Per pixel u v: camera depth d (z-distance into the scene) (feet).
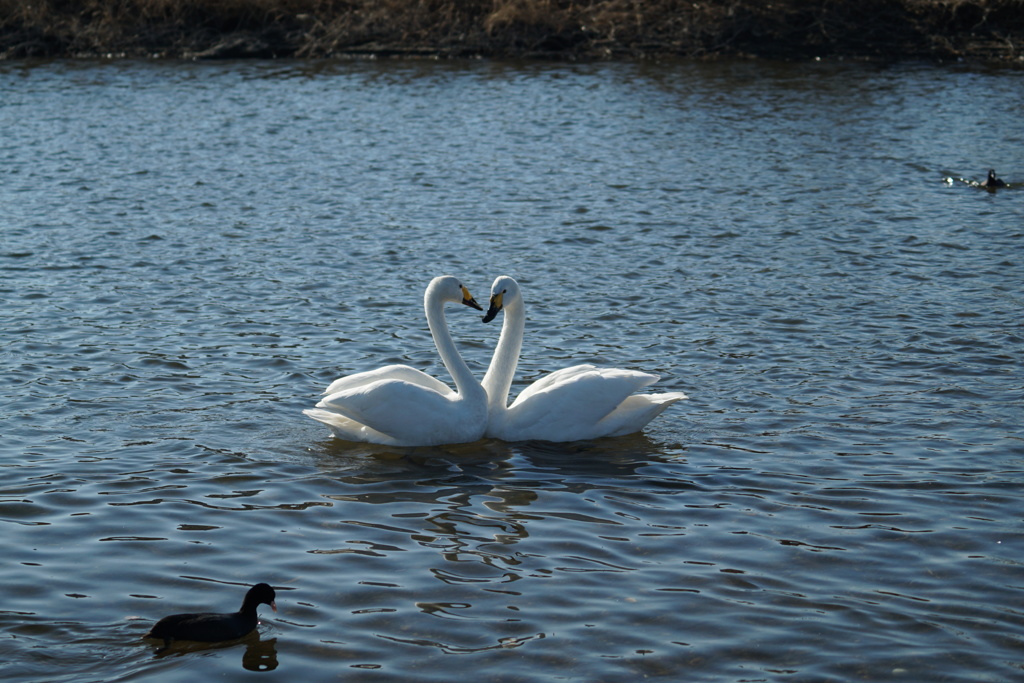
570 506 29.55
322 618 23.75
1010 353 41.98
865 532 27.99
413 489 30.60
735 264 55.67
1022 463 32.09
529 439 34.68
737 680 21.61
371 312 47.50
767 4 128.57
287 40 125.90
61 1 129.29
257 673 21.74
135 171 75.46
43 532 27.43
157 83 107.55
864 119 93.30
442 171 76.43
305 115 94.43
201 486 30.45
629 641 22.94
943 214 65.67
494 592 24.91
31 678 21.34
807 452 33.19
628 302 49.32
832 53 122.72
